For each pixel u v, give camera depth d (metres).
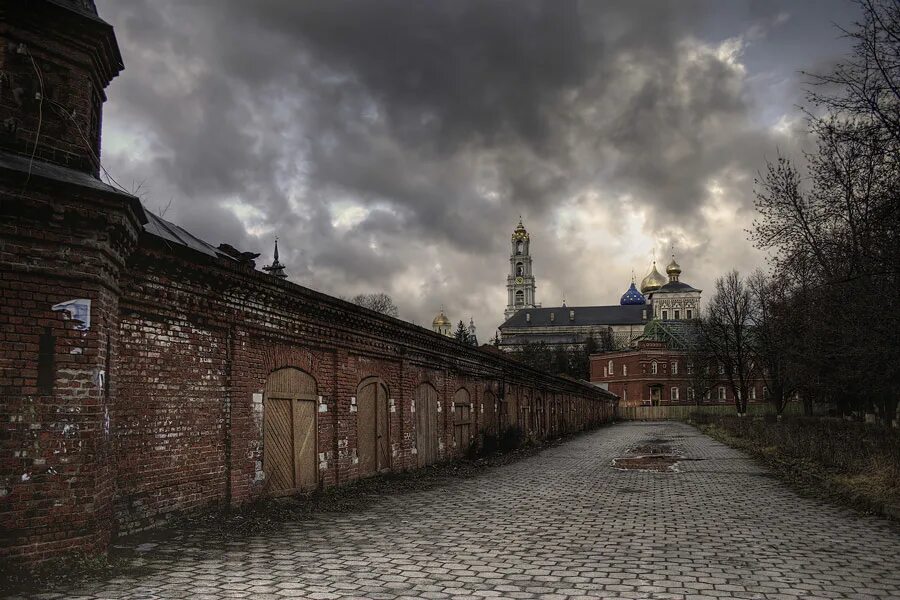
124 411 8.70
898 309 16.67
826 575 7.50
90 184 7.34
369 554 8.37
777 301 30.52
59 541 6.93
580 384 54.72
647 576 7.38
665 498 14.48
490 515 11.87
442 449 22.05
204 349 10.39
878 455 15.95
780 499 14.36
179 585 6.64
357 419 15.84
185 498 9.79
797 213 21.88
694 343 78.50
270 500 11.91
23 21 7.41
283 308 12.52
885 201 16.34
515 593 6.62
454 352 23.30
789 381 38.22
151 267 9.16
